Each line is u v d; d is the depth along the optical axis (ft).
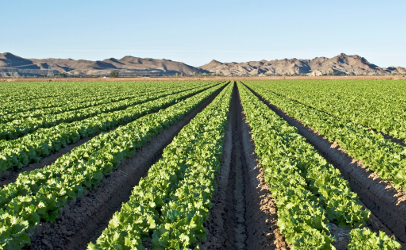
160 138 64.54
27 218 24.91
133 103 109.40
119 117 74.08
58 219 28.17
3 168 38.78
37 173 32.17
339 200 28.58
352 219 26.48
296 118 83.87
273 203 33.01
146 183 32.04
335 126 63.36
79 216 30.37
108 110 91.61
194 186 31.01
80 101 118.01
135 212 25.16
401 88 181.37
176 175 34.76
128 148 45.93
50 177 33.60
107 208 34.81
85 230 29.73
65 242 26.78
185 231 23.12
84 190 33.40
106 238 21.74
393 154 41.98
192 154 43.34
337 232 26.55
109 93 158.51
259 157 48.21
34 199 27.20
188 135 54.95
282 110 104.73
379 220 32.86
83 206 31.83
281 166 38.06
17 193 29.40
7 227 22.20
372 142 49.01
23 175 31.94
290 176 34.27
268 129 58.80
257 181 41.60
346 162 48.88
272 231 28.43
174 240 21.27
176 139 50.60
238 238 31.17
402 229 29.71
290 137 54.65
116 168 42.42
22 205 26.40
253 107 92.63
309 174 34.86
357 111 85.40
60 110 89.66
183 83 297.74
